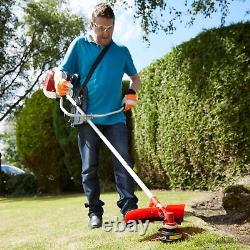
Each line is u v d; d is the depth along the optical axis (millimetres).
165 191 9148
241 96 7707
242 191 5766
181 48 8695
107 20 3715
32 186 13820
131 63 4008
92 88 3820
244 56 7648
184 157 8859
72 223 4645
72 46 3863
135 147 10500
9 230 4762
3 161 30172
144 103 9953
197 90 8328
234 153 7836
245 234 4398
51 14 21203
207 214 5613
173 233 3227
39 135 12031
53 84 4039
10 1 20031
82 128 3842
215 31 8062
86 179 3844
